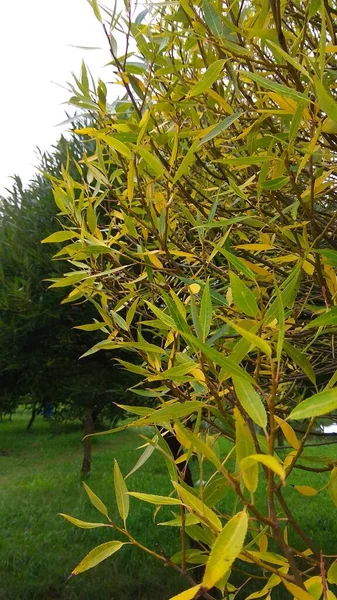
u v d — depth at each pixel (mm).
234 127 1198
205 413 996
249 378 457
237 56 890
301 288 1323
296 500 5352
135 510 5016
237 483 465
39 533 4598
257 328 558
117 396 3938
